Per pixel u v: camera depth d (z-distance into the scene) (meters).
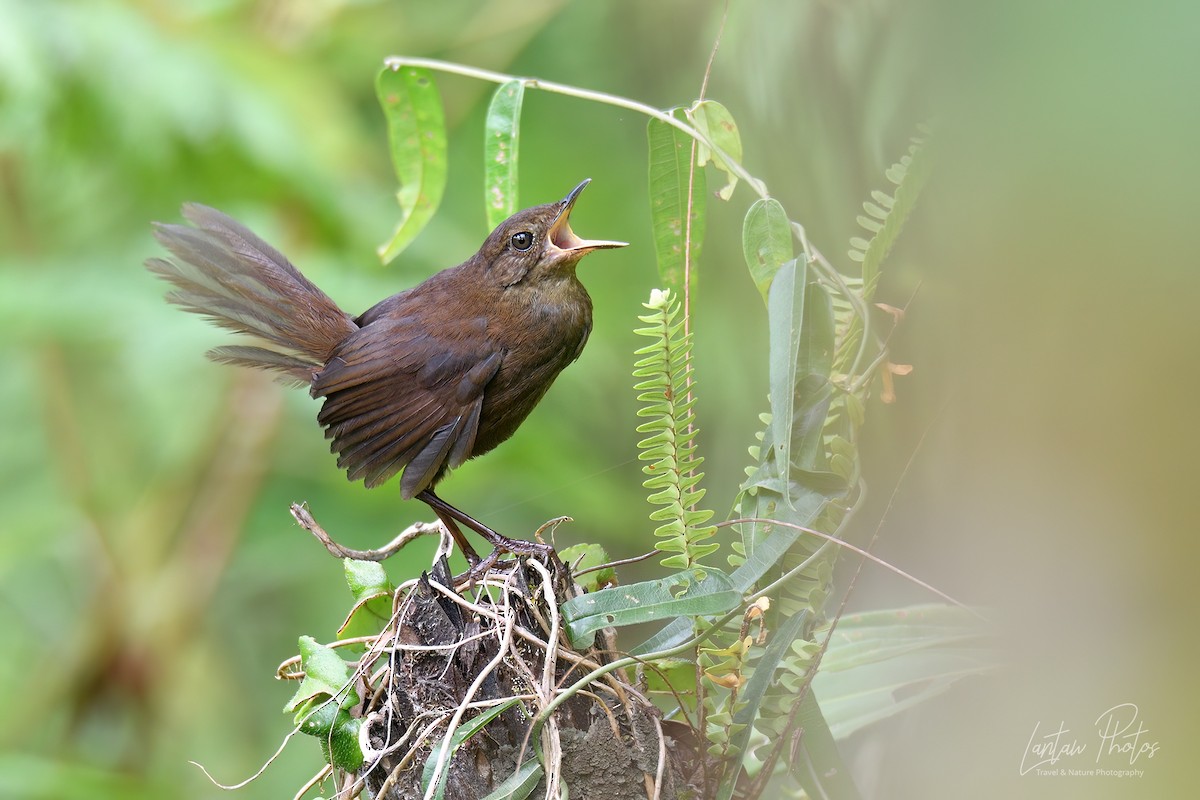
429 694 5.62
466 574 6.71
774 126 7.21
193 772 11.84
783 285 5.61
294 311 7.98
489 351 7.57
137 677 12.16
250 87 11.20
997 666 5.21
